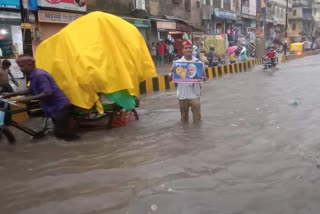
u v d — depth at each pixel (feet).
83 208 11.82
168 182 13.57
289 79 49.75
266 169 14.62
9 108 22.86
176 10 101.86
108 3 73.46
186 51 23.27
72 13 62.23
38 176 14.93
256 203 11.67
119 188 13.28
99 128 23.06
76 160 16.88
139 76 23.21
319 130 20.61
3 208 12.10
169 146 18.45
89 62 21.02
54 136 20.99
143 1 82.79
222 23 132.36
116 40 22.36
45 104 20.42
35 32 54.90
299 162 15.31
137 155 17.21
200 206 11.54
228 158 16.20
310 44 151.53
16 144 19.85
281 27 220.23
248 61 75.77
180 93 23.79
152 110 29.43
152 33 86.99
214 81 51.93
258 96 34.71
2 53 50.14
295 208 11.28
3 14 49.21
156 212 11.32
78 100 20.93
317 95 33.71
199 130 21.67
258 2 170.81
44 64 22.29
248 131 21.04
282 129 21.21
